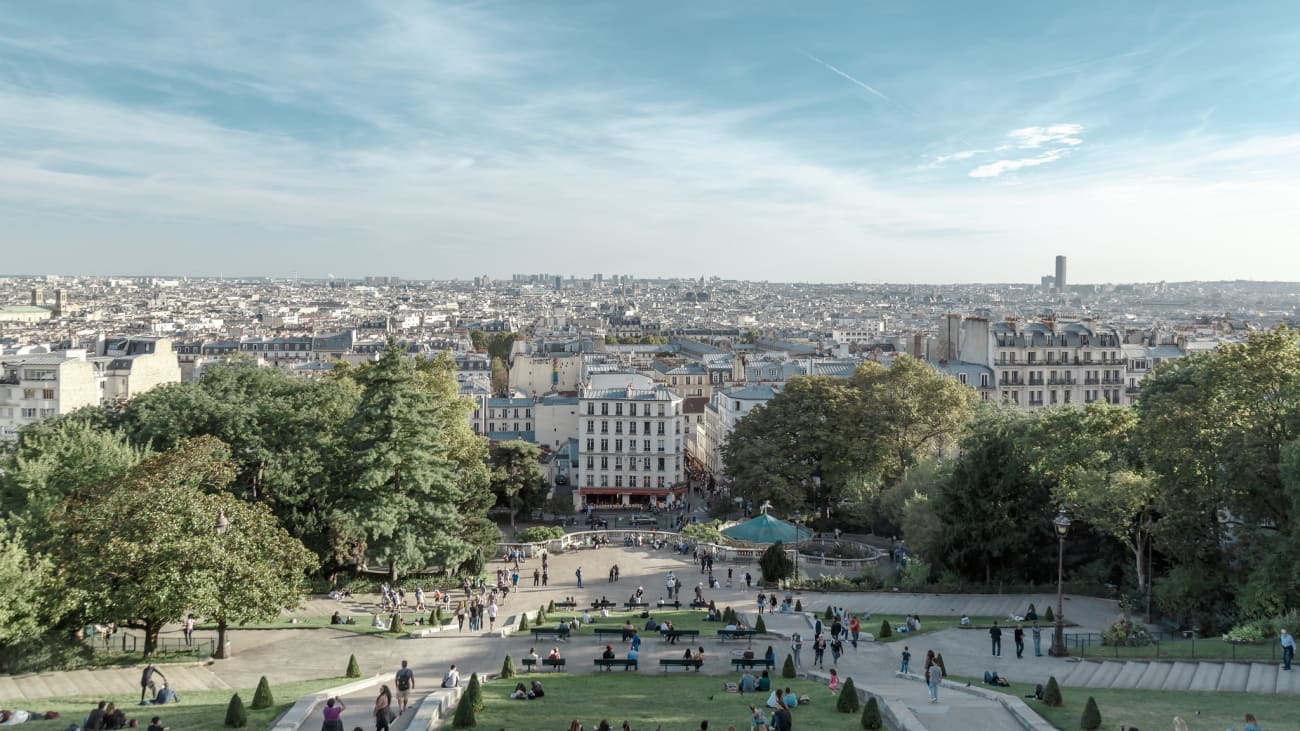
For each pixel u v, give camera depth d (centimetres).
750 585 14075
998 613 11900
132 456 11938
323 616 12000
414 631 11031
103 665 9312
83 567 9138
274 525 10481
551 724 6450
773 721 6047
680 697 7631
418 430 13725
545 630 10631
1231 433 10531
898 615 11944
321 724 6519
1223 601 10556
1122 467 12050
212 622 11325
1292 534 9544
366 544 14312
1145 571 12231
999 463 13475
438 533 13750
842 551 16175
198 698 7656
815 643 9138
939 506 13912
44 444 12412
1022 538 13200
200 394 14562
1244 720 6281
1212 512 10881
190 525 9369
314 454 14250
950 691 7600
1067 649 9581
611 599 13350
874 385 19700
